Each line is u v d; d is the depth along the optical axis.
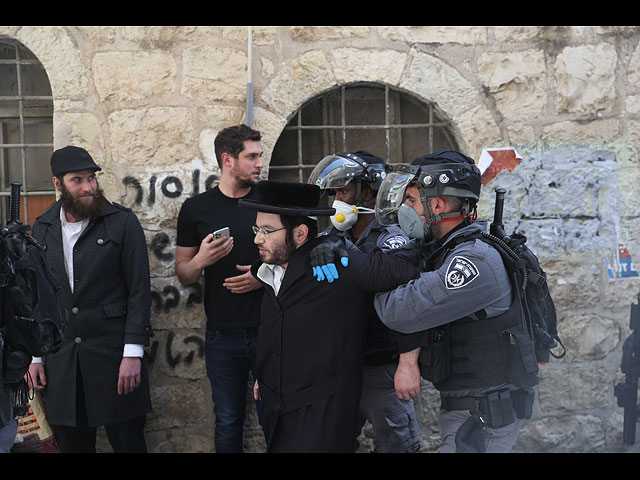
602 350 3.95
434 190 2.40
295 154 4.06
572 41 3.87
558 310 3.92
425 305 2.29
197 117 3.74
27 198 3.96
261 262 2.62
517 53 3.85
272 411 2.51
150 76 3.71
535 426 3.93
